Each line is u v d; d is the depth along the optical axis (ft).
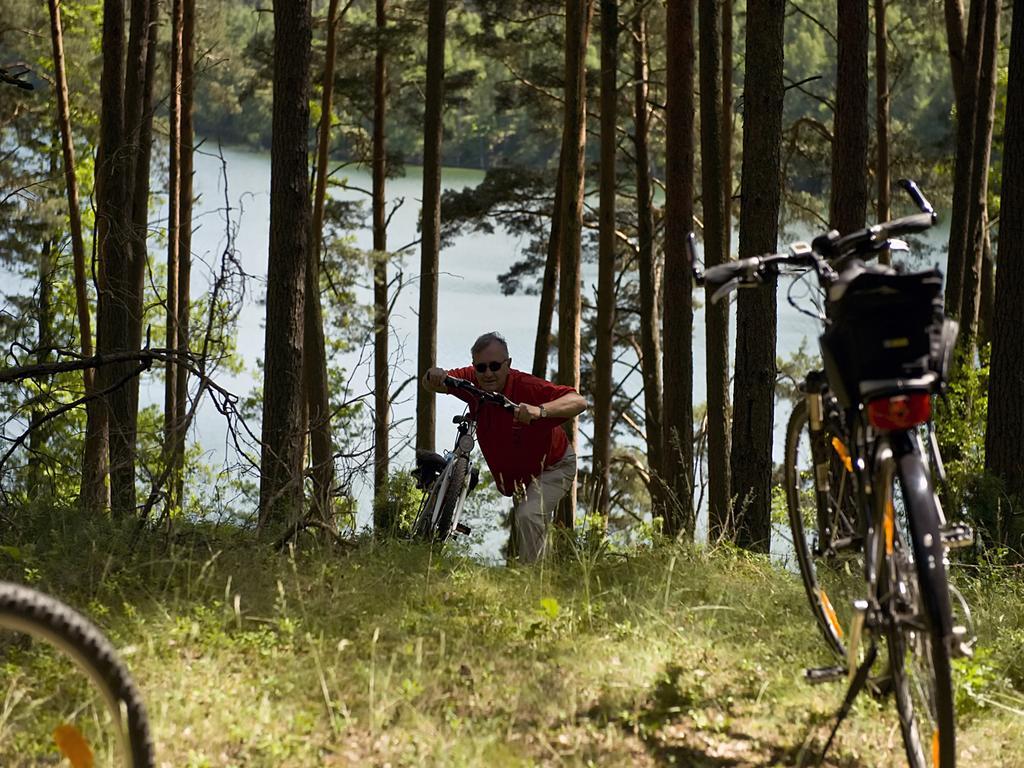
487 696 13.98
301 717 12.78
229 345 26.73
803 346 99.04
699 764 12.63
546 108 98.68
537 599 18.52
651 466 83.35
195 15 84.02
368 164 98.73
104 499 30.86
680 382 54.65
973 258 59.82
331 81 86.07
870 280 10.98
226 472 24.56
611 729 13.15
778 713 13.78
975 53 59.93
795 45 176.86
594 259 105.60
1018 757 13.02
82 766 9.97
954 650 10.66
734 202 95.14
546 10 92.32
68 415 72.28
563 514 66.08
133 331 47.19
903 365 11.05
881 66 83.97
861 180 40.73
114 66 48.88
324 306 97.35
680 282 54.80
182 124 74.90
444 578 19.25
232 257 24.72
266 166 222.69
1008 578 20.90
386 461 25.17
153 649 14.35
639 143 86.48
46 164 94.07
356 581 18.11
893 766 12.71
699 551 21.94
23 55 93.45
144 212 60.54
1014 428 31.45
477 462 25.03
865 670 12.01
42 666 13.73
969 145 59.67
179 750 11.96
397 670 14.60
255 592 17.39
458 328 179.83
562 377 66.03
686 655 15.65
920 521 10.87
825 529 13.74
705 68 51.70
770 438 37.45
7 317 48.47
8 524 21.99
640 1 83.66
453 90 98.12
